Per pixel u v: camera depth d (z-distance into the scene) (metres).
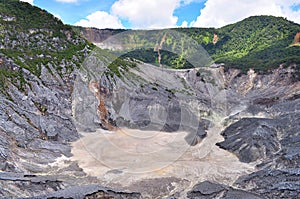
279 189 15.54
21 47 36.25
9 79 29.70
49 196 12.99
